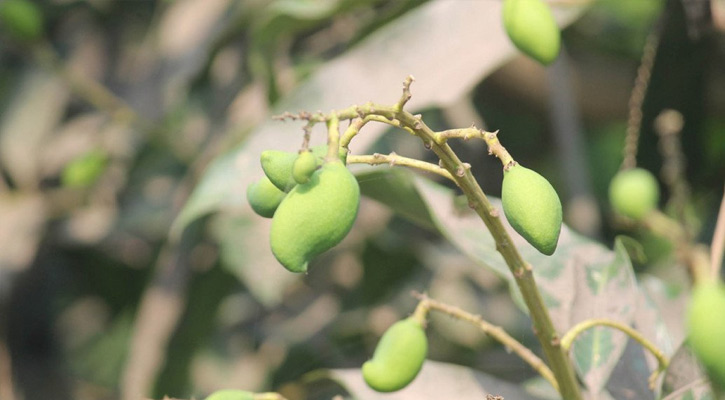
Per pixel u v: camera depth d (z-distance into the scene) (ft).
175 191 6.48
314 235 3.25
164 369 5.62
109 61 6.71
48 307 7.04
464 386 4.05
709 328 3.18
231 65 6.13
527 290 3.51
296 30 5.05
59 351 7.24
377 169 3.99
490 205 3.43
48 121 6.71
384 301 6.23
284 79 5.71
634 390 3.93
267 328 6.35
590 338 3.85
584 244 4.03
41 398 7.14
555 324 3.88
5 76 6.79
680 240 4.25
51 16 6.64
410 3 4.77
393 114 3.33
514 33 3.83
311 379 4.13
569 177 5.97
